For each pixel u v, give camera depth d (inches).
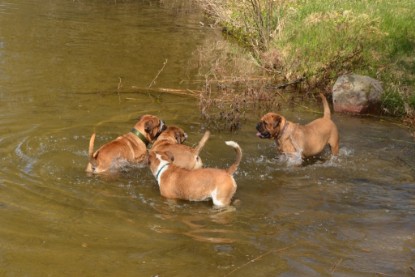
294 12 531.5
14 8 655.8
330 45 448.8
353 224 268.5
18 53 462.0
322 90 415.2
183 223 264.8
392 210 279.1
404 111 381.1
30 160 302.0
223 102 389.4
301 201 283.7
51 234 253.4
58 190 281.1
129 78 424.2
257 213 273.6
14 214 263.1
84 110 363.9
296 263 245.1
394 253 252.7
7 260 240.1
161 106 378.0
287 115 378.3
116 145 301.6
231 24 573.9
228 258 246.2
